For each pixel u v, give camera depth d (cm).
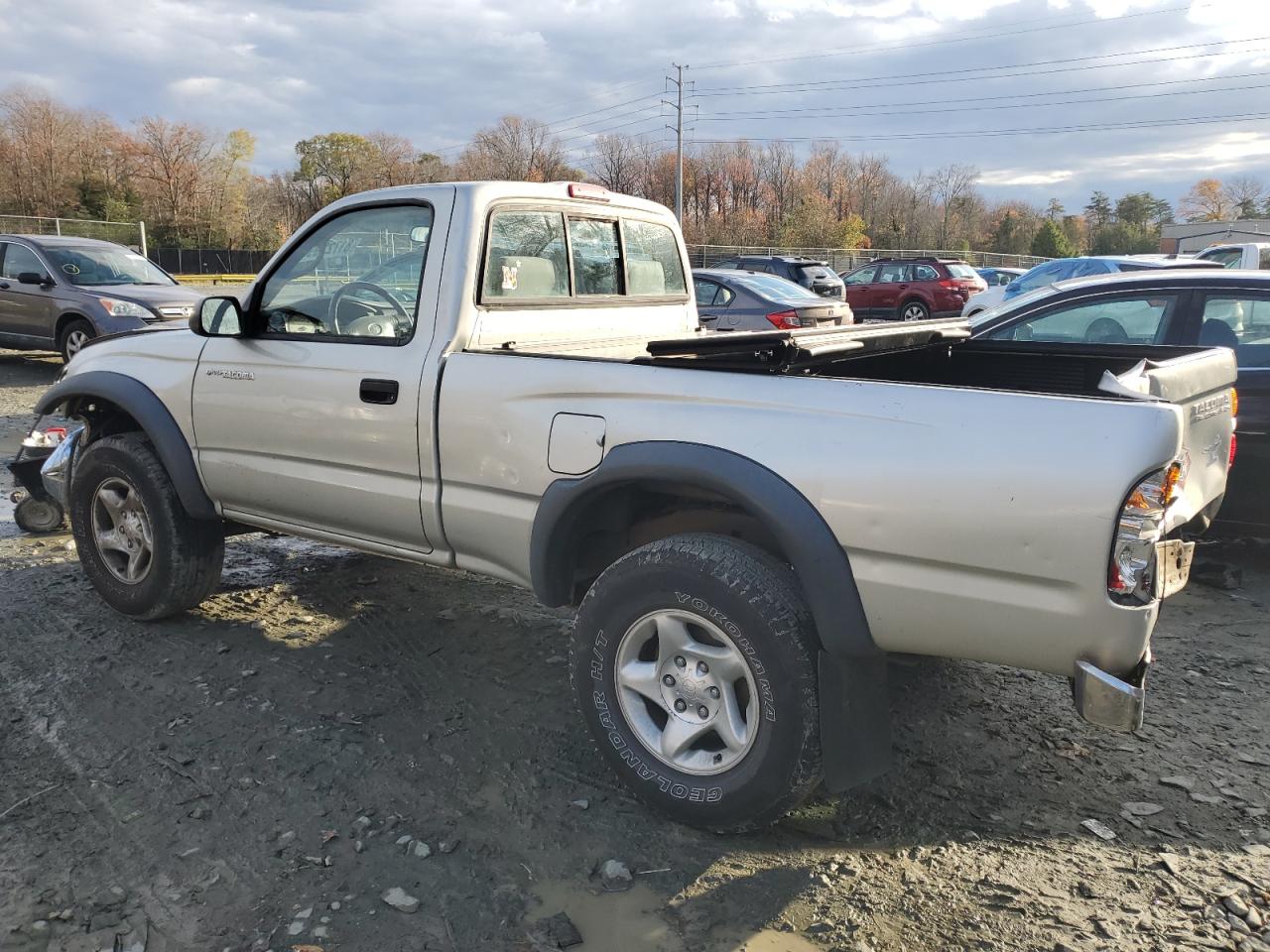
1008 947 239
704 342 299
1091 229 10288
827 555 252
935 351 416
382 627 439
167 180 6119
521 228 366
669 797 283
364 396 347
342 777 314
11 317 1200
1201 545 550
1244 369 506
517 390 310
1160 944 240
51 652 408
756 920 250
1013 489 230
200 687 376
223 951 237
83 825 288
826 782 274
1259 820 294
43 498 574
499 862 273
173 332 419
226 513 409
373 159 7844
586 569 333
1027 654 238
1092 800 305
